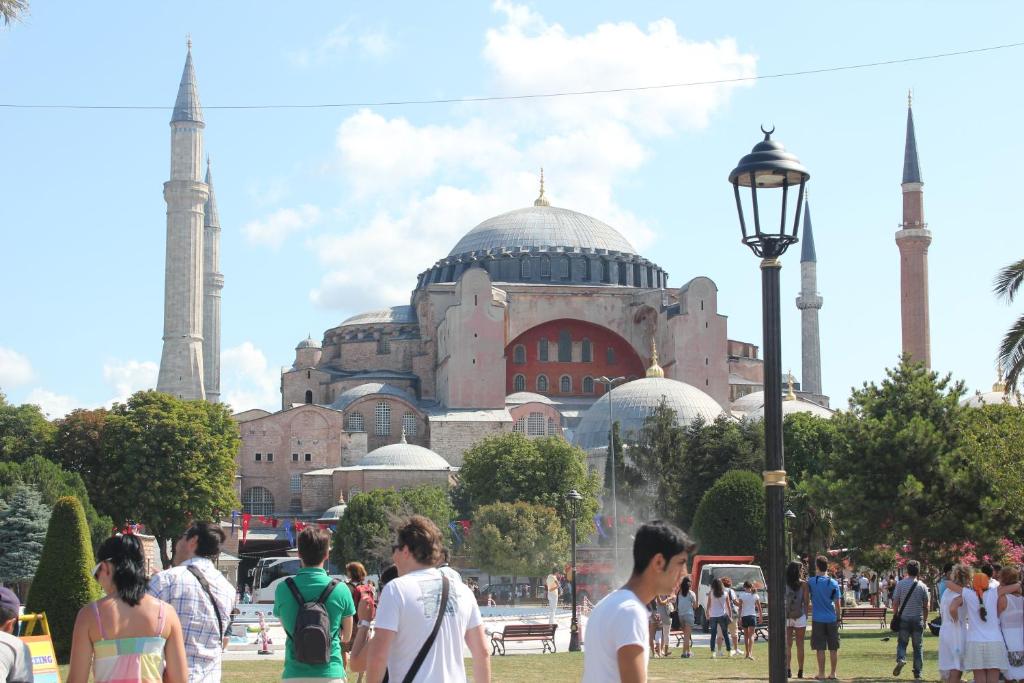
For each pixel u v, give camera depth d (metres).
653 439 100.12
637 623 8.46
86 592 33.56
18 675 11.80
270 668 31.44
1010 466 40.22
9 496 72.31
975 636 20.16
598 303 132.50
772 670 14.02
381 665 10.35
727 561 55.38
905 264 108.25
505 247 141.62
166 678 11.39
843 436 49.12
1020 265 34.75
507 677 28.42
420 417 125.81
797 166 14.90
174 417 90.38
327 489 114.50
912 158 109.50
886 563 48.88
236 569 95.88
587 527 96.75
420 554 11.07
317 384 136.00
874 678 26.47
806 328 151.50
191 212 124.44
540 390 132.62
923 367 50.47
